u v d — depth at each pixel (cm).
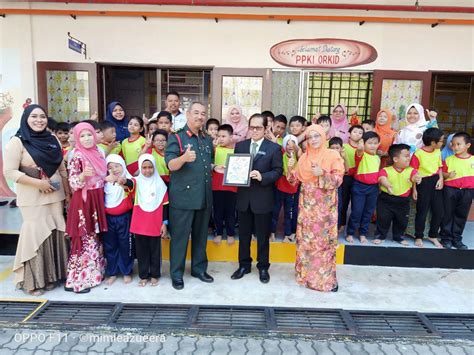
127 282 333
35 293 308
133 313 287
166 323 274
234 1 497
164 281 339
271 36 518
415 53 521
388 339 262
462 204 372
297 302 306
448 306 305
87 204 307
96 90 528
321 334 263
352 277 355
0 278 339
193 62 524
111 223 321
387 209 379
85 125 305
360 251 380
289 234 385
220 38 519
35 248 301
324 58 522
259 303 303
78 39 520
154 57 523
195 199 317
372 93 529
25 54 521
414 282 347
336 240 324
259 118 328
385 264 380
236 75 526
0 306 293
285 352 246
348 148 396
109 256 330
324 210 319
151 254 325
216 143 376
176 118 436
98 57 523
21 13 508
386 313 292
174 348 248
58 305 295
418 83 528
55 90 532
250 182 325
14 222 418
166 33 518
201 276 340
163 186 324
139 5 509
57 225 314
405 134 414
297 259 338
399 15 507
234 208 379
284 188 370
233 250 384
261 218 331
